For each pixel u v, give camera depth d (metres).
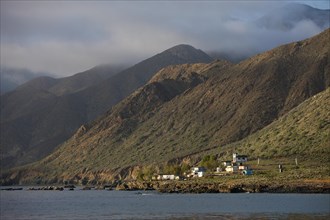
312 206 135.50
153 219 121.25
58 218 130.75
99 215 135.12
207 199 173.88
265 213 122.56
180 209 142.38
